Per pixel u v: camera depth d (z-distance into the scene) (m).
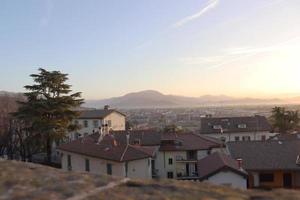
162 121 178.38
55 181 10.47
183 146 54.12
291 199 9.39
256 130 81.06
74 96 52.06
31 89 49.78
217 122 83.75
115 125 80.56
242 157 39.53
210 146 53.97
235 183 31.45
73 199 8.98
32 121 48.31
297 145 41.81
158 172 53.25
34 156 63.50
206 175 31.47
